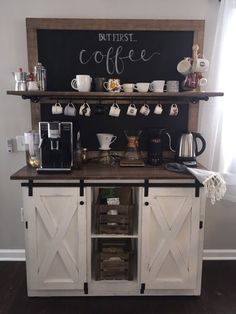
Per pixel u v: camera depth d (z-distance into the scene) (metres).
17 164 2.13
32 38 1.91
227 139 1.99
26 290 1.91
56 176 1.64
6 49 1.96
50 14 1.93
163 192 1.68
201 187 1.68
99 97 1.96
